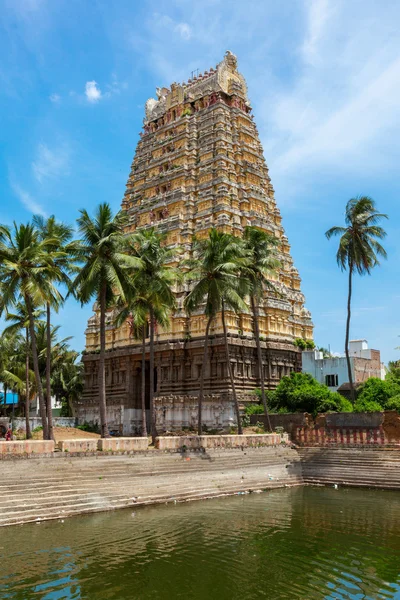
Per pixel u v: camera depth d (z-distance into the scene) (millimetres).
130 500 31234
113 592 17453
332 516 29094
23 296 38188
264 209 74562
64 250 40719
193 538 24062
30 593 17281
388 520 28094
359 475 41438
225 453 42188
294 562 20734
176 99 81625
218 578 18844
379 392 55688
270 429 51688
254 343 63312
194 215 72000
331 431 47812
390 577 19094
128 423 66000
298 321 73312
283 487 40531
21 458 30438
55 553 21438
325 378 67750
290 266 76125
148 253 45312
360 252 56969
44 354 73375
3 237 37906
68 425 71562
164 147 80125
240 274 51562
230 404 56719
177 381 64375
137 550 22031
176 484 34938
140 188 80625
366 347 78562
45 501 28219
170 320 65812
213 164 73188
